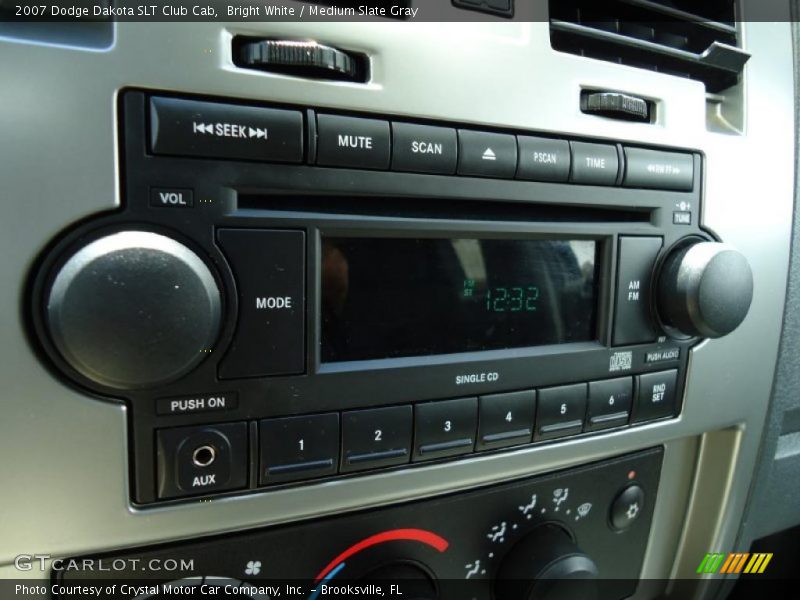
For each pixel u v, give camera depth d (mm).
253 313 353
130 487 334
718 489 612
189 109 326
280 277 358
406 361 410
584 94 463
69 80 302
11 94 292
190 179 329
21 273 297
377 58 378
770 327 591
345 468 392
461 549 478
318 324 375
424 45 391
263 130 345
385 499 414
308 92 358
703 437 603
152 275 309
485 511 482
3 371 300
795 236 600
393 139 383
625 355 499
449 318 429
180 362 320
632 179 484
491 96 416
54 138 300
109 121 310
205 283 327
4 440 305
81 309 297
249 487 365
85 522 327
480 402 439
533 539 498
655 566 615
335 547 426
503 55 421
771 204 574
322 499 389
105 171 310
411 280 415
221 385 349
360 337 399
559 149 447
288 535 409
